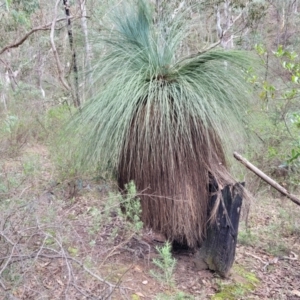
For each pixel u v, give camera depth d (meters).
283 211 3.93
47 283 2.30
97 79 2.82
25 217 2.37
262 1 7.70
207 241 2.81
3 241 2.19
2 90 7.16
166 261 2.47
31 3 5.82
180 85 2.64
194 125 2.62
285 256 3.24
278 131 4.46
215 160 2.73
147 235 3.18
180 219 2.65
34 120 6.04
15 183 3.15
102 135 2.65
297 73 3.38
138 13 2.93
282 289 2.76
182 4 5.29
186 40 3.16
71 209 2.99
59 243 2.08
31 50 9.59
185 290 2.63
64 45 6.59
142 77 2.72
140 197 2.69
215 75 2.71
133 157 2.66
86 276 2.33
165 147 2.59
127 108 2.58
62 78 4.75
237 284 2.74
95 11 4.82
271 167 4.27
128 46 2.87
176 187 2.62
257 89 3.71
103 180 3.43
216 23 7.00
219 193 2.67
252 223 3.78
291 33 11.48
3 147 4.99
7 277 2.10
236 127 2.75
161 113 2.56
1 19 5.67
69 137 3.09
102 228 2.97
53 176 3.77
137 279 2.66
